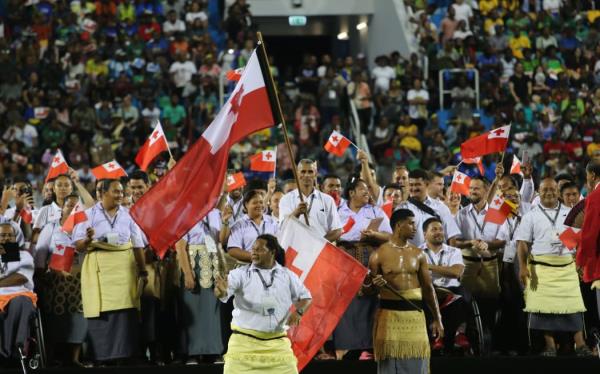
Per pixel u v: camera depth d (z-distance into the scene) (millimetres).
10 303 18922
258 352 16578
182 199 17406
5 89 37469
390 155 35188
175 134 35438
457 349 20469
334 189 20734
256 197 19625
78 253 19797
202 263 19766
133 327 19578
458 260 20203
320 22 46125
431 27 41250
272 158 22672
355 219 20109
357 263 18047
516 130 36531
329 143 22609
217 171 17562
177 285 20016
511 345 21406
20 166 34125
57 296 19750
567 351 20750
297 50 48000
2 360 19297
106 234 19500
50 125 35844
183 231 17375
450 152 34344
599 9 43094
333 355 20781
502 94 38688
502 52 40719
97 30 40250
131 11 41375
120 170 21109
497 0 42906
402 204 21016
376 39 43750
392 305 17922
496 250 21234
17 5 40531
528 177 22469
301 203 18453
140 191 20516
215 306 19797
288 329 18109
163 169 26406
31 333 19266
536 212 20500
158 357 20547
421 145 35688
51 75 38000
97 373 19031
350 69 40219
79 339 19688
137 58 38781
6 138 35594
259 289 16578
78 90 37719
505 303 21438
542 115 36844
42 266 19922
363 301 19844
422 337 17891
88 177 32812
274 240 16828
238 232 19531
